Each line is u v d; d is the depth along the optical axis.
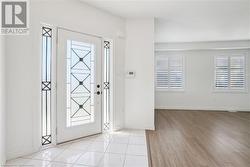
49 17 2.75
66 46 3.01
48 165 2.22
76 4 3.12
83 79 3.30
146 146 2.93
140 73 3.95
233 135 3.57
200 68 6.73
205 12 3.67
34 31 2.57
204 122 4.71
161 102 6.98
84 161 2.35
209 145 3.00
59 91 2.92
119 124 3.91
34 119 2.60
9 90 2.31
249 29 4.93
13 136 2.37
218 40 6.22
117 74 3.87
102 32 3.57
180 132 3.76
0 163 2.05
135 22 3.98
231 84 6.60
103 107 3.67
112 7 3.41
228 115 5.70
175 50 6.81
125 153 2.63
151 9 3.50
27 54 2.50
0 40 2.00
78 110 3.23
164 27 4.73
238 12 3.66
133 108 4.00
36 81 2.61
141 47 3.95
